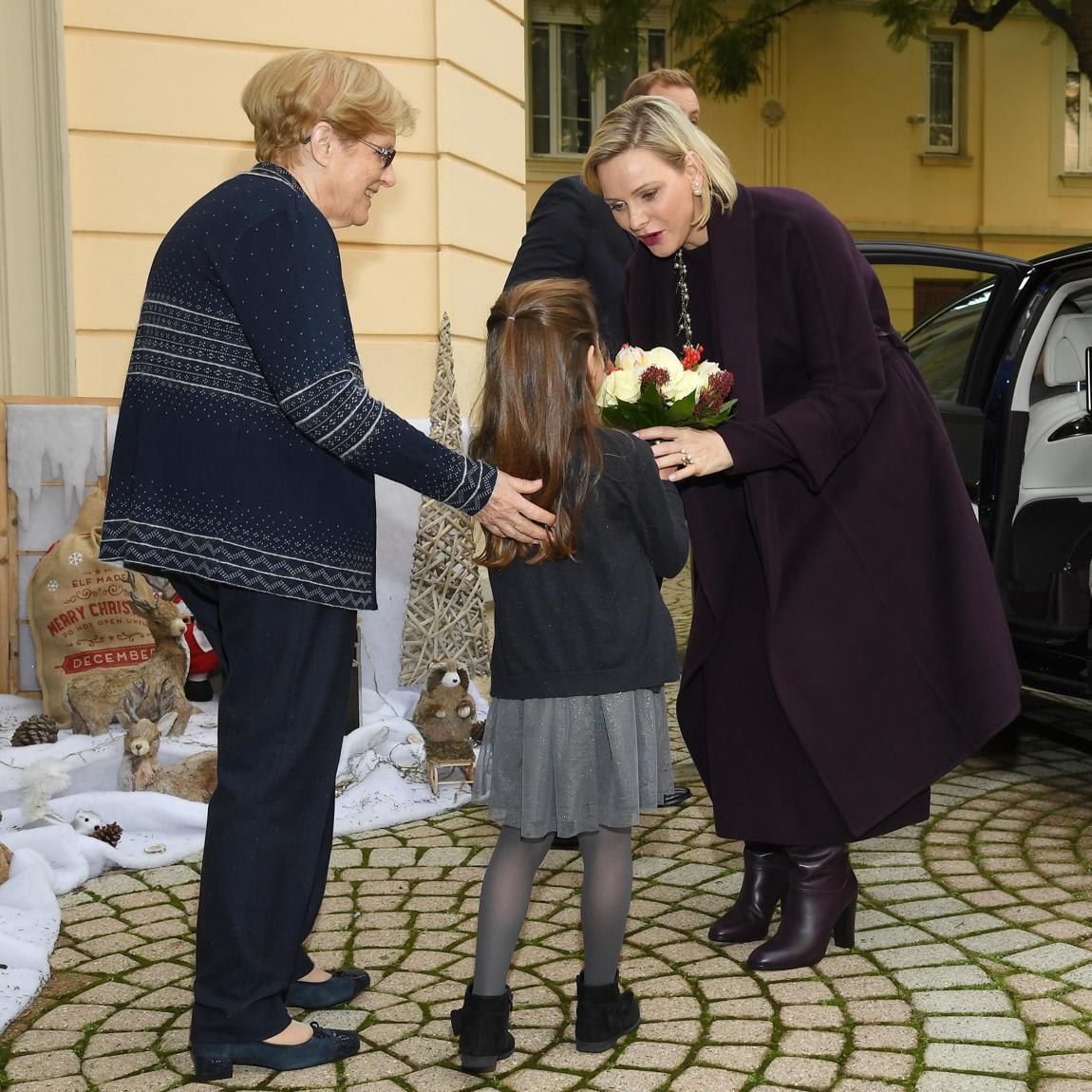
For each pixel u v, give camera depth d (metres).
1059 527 4.12
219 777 2.21
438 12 5.38
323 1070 2.26
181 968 2.75
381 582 5.09
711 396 2.43
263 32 5.15
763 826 2.66
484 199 5.78
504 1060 2.28
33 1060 2.33
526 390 2.19
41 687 4.22
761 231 2.60
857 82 16.33
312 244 2.12
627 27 14.39
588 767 2.20
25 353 4.93
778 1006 2.47
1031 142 16.97
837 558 2.63
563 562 2.21
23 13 4.80
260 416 2.14
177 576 2.25
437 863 3.42
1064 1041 2.29
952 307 4.62
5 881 3.10
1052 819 3.63
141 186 5.05
